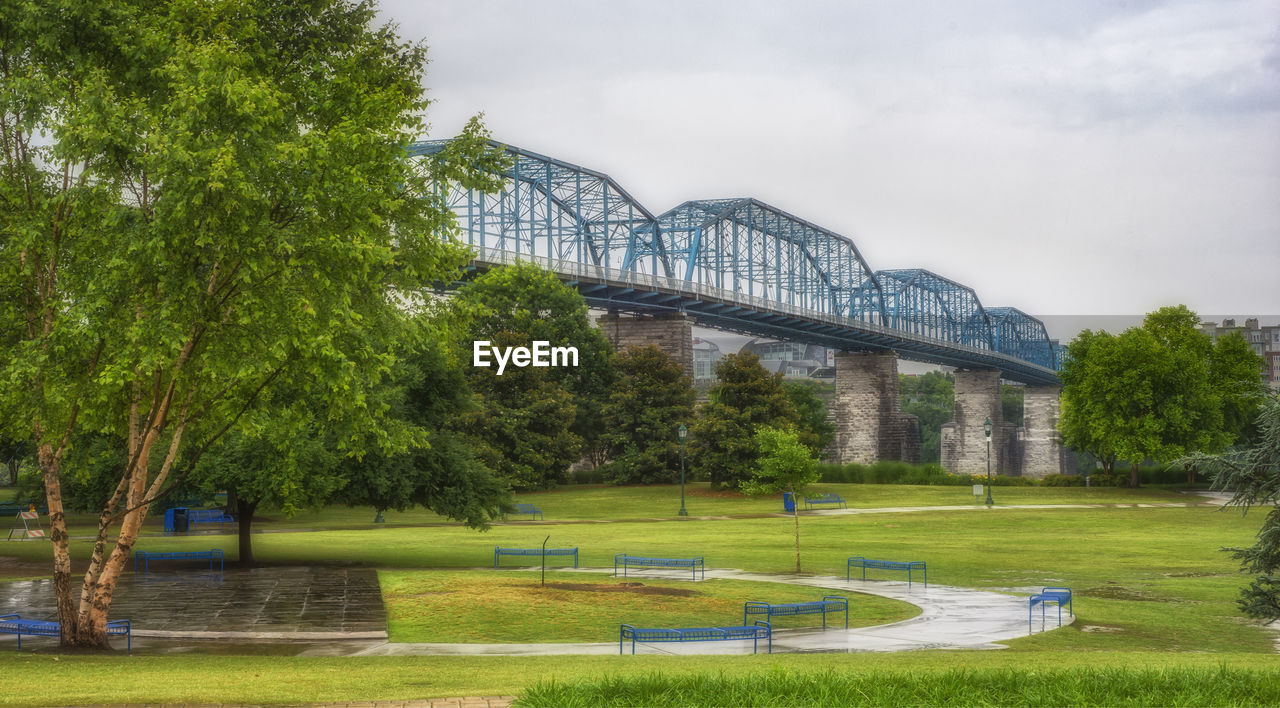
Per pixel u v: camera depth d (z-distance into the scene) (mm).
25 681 14469
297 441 26594
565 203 124250
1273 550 21125
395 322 21766
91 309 18375
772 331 150375
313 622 24297
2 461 52469
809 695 12062
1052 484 101562
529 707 11594
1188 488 95875
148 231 18391
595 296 114250
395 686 14102
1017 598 29984
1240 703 11766
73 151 18781
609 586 31062
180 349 19266
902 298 195125
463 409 44906
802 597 29281
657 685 12516
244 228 18344
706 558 42000
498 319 94438
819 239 171125
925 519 65312
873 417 170500
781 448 37719
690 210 145000
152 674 15578
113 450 35219
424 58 24781
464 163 22562
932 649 21266
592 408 98562
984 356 195625
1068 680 12797
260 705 12570
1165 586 33594
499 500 42625
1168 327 104438
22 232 19172
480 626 23891
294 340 18688
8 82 19203
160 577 34094
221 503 78125
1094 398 96875
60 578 20797
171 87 19656
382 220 21344
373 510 77625
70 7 19703
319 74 22562
